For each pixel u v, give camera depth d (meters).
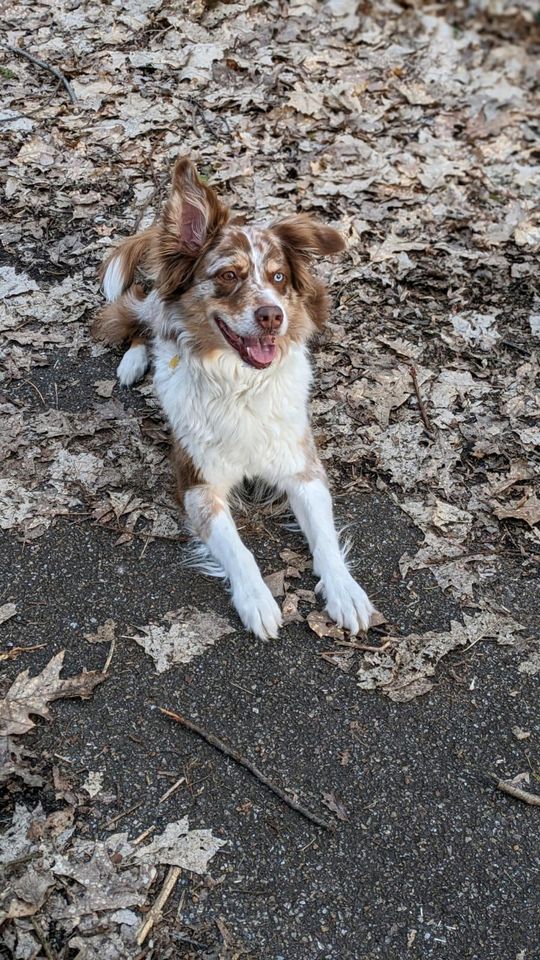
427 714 1.12
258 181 1.94
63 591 1.23
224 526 1.28
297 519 1.34
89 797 1.02
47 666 1.14
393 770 1.07
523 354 1.63
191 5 2.30
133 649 1.17
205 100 2.11
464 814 1.03
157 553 1.29
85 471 1.39
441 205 1.95
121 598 1.23
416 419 1.51
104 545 1.29
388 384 1.56
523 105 2.29
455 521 1.35
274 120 2.09
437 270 1.78
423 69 2.34
